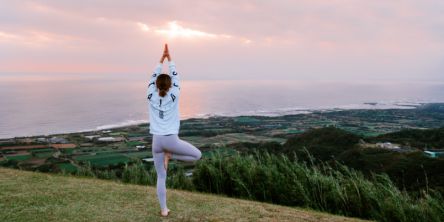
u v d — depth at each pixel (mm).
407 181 8945
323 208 6527
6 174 6570
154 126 4121
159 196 4434
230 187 7301
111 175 8320
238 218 4672
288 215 5027
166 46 4312
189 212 4773
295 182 6863
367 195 6324
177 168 8445
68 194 5309
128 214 4539
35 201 4891
